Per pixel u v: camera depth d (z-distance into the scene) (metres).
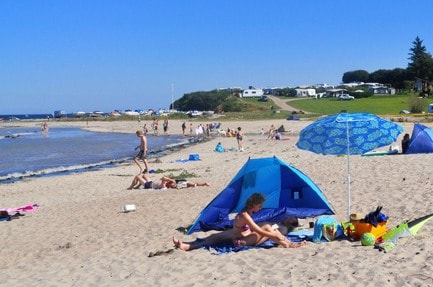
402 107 91.44
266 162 10.88
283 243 9.11
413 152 21.94
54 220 14.02
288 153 30.77
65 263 9.82
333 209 11.54
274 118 83.56
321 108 98.62
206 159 32.25
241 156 32.47
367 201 12.55
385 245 8.41
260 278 7.44
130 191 18.47
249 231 9.45
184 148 45.62
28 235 12.61
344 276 7.14
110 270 8.81
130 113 136.62
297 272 7.55
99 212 14.41
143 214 13.52
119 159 37.88
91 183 22.86
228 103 121.69
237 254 8.88
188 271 8.15
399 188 13.55
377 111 85.81
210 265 8.34
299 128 59.84
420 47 124.75
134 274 8.33
